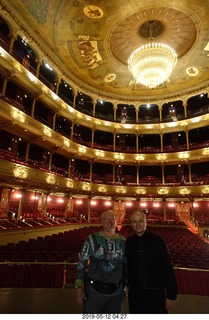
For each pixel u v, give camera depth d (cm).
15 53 1852
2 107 1448
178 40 1925
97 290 249
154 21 1762
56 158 2452
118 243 264
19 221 1549
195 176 2667
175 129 2578
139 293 253
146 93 2666
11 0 1486
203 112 2430
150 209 2569
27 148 1855
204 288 634
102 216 275
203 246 1187
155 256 260
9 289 466
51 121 2303
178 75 2322
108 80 2428
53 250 1000
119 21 1738
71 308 371
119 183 2455
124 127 2631
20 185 1703
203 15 1658
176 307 380
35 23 1683
